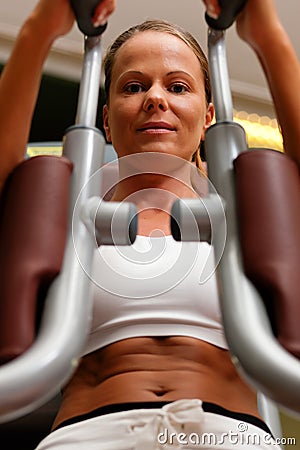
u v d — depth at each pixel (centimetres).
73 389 73
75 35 182
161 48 87
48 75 176
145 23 95
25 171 51
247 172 51
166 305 73
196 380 69
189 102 84
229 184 52
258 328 43
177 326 72
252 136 189
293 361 41
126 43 91
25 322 43
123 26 186
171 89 86
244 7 59
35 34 56
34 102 58
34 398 40
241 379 74
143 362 70
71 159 54
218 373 72
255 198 49
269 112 198
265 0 58
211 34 65
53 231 48
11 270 45
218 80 62
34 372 40
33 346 42
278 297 45
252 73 201
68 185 52
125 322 72
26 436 92
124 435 61
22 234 47
